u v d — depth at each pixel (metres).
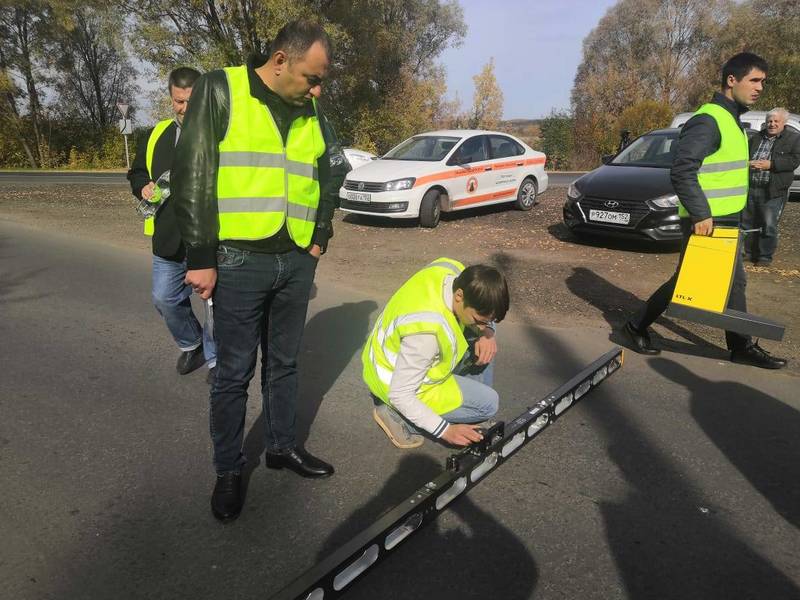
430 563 2.36
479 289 2.43
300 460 2.93
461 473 2.64
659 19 42.00
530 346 4.69
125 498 2.75
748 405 3.70
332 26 21.42
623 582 2.28
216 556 2.39
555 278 6.67
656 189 7.51
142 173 3.77
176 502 2.73
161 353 4.47
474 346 3.09
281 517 2.63
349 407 3.67
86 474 2.93
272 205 2.37
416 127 32.81
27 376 4.03
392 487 2.86
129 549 2.42
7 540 2.46
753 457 3.13
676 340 4.83
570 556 2.41
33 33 28.94
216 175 2.26
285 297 2.64
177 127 3.60
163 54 20.84
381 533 2.24
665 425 3.45
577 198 8.16
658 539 2.52
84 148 32.03
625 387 3.94
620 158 8.82
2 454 3.08
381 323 2.88
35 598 2.16
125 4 20.75
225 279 2.40
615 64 43.03
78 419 3.46
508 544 2.47
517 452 3.15
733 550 2.46
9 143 30.67
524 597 2.20
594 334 4.97
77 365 4.22
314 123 2.53
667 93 41.78
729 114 3.85
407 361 2.56
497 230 9.52
